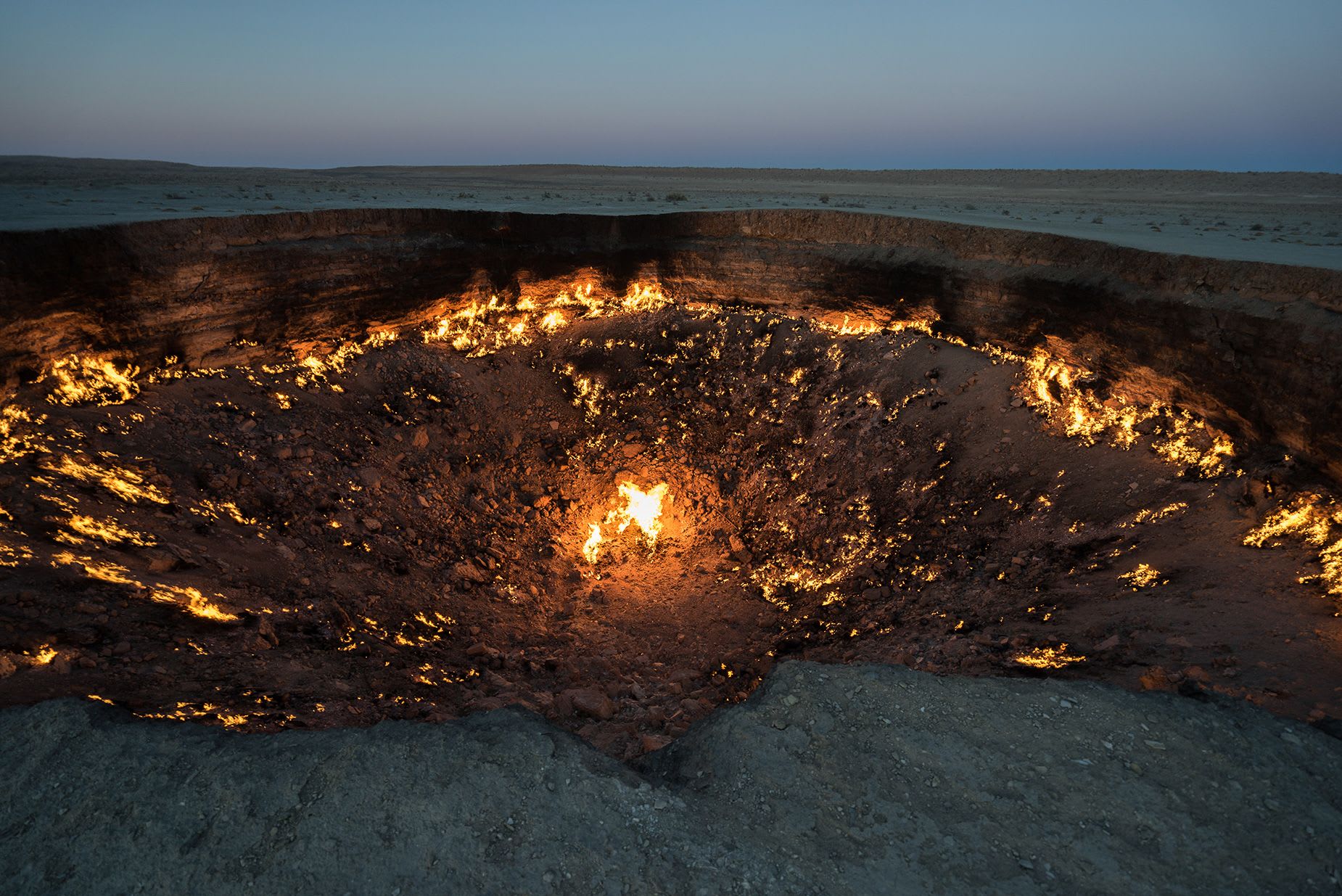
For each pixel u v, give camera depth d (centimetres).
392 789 470
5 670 554
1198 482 1051
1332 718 575
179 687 614
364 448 1445
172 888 406
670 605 1345
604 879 419
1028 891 418
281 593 898
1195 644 723
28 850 426
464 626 1076
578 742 530
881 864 436
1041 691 590
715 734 551
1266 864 432
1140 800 480
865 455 1564
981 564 1106
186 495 1027
